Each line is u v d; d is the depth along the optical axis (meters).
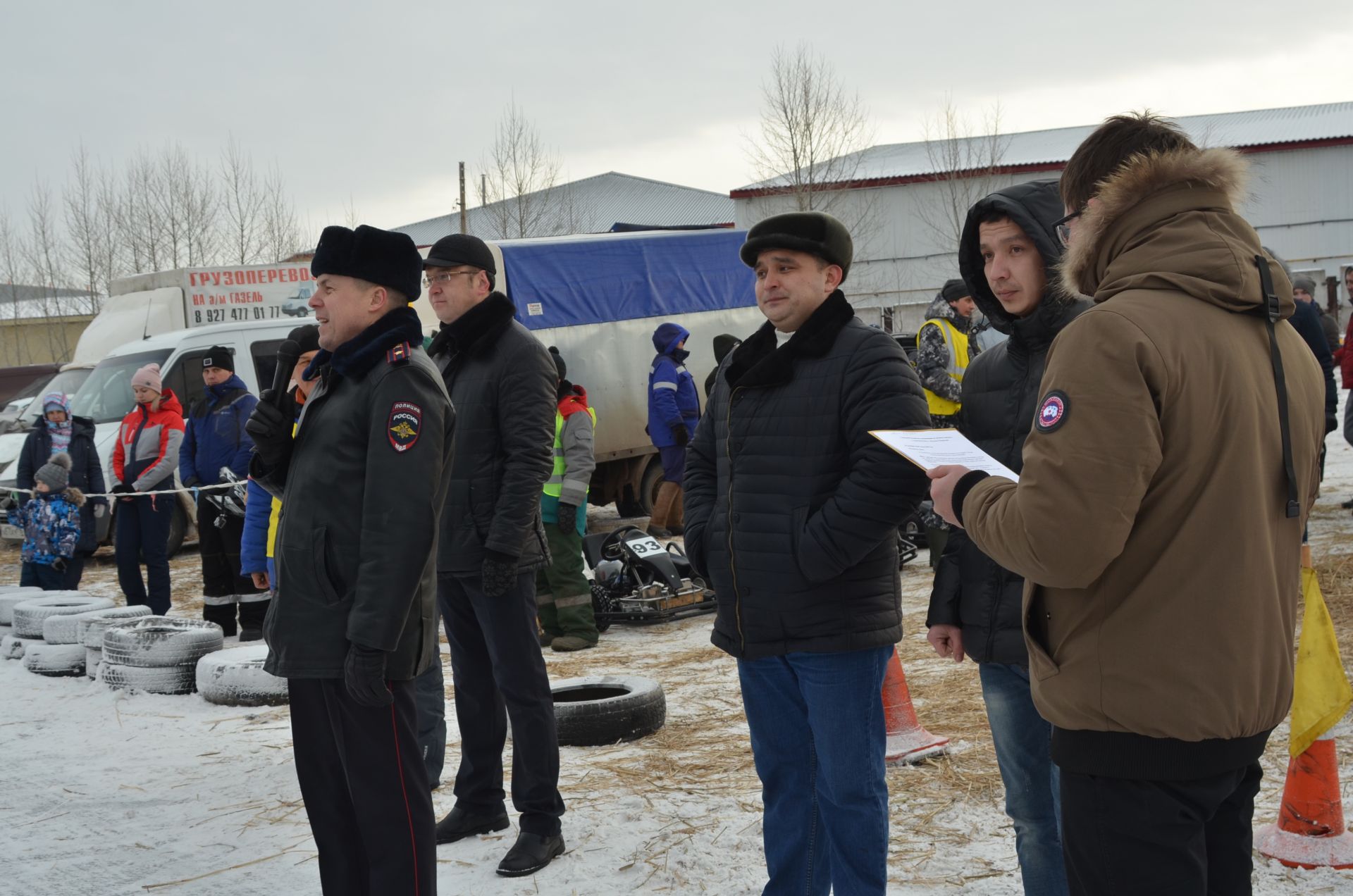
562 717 5.80
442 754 5.21
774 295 3.47
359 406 3.48
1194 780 2.18
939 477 2.49
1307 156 51.31
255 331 15.33
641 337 15.48
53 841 4.91
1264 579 2.18
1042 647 2.31
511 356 4.58
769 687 3.51
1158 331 2.13
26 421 16.50
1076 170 2.47
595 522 15.82
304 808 5.21
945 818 4.59
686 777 5.27
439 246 4.69
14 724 6.97
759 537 3.43
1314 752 4.04
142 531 9.61
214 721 6.80
